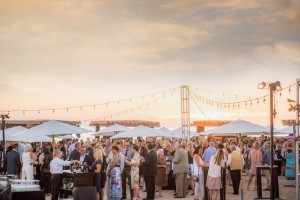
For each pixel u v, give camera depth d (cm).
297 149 1448
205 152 1656
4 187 1053
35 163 1780
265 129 2002
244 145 2564
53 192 1367
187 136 2297
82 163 1432
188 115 2308
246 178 2375
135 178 1505
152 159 1542
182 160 1608
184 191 1609
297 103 1485
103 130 2877
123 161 1423
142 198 1606
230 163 1683
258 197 1537
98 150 1319
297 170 1444
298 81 1495
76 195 1259
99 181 1324
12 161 1716
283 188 1905
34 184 1206
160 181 1653
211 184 1327
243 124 2039
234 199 1559
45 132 1756
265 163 1867
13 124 3484
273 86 1420
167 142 2417
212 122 3675
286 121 2880
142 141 1731
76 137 3178
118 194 1393
